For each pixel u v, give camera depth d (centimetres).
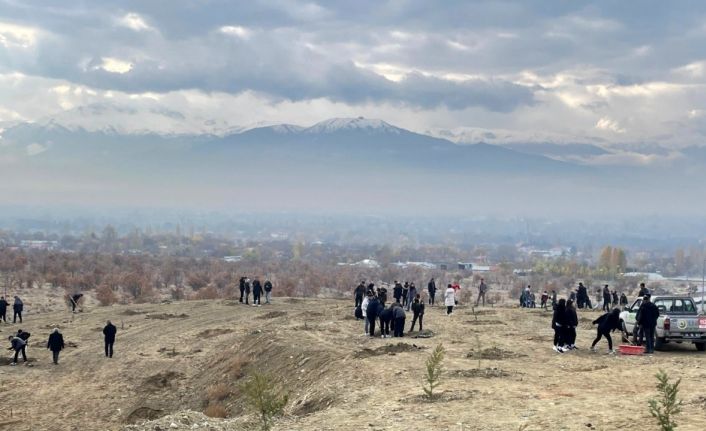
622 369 2294
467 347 2930
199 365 3650
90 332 4972
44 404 3206
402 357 2653
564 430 1506
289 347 3166
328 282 17700
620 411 1648
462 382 2136
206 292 11962
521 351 2783
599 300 7275
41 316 6134
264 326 4269
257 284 5872
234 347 3688
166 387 3375
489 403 1823
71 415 3031
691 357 2545
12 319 6206
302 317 4550
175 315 5472
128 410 3088
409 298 4928
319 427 1711
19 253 18662
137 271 14950
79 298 6888
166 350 4066
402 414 1762
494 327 3706
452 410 1766
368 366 2486
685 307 2950
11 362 3994
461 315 4409
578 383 2075
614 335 3331
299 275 19125
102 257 19350
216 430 1834
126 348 4256
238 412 2712
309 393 2327
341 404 2008
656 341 2738
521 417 1652
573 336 2783
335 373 2498
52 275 12875
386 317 3372
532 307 5728
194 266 19688
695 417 1564
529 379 2166
